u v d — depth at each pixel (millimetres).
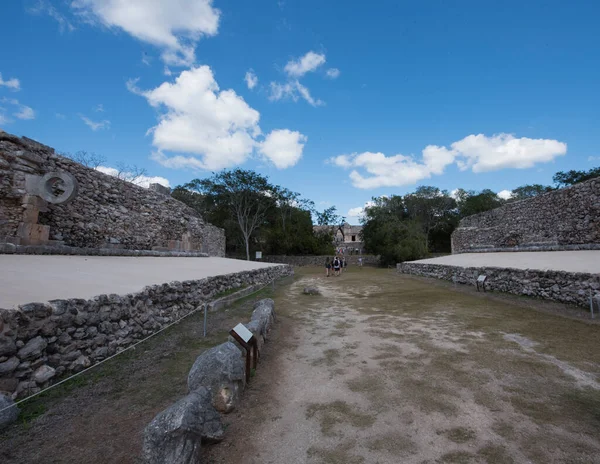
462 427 2941
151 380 3930
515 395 3512
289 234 41469
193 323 6719
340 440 2803
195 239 17750
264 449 2693
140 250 12859
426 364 4461
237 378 3449
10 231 7742
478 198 46156
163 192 16125
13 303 3535
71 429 2900
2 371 3125
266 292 12258
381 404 3398
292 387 3865
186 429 2336
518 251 16984
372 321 7230
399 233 34062
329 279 19078
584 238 13539
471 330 6145
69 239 9625
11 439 2727
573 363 4367
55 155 9273
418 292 11781
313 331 6496
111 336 4684
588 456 2518
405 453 2609
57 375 3729
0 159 7586
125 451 2609
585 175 36281
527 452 2580
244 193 36938
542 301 8500
